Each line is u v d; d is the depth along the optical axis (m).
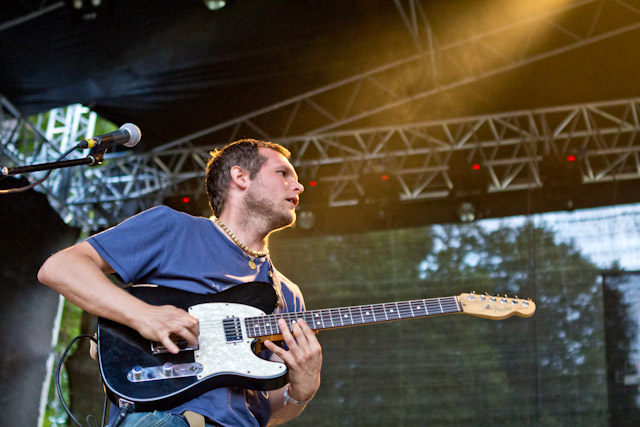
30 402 7.20
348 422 7.52
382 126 7.96
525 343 7.47
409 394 7.50
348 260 8.14
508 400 7.35
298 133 7.98
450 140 8.12
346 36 6.45
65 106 7.15
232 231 2.40
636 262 7.52
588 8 6.46
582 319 7.47
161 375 2.05
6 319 6.97
